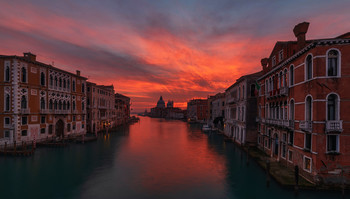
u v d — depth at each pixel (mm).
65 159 23688
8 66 27250
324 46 13805
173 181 16859
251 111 28844
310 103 14992
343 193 13070
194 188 15445
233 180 17047
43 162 22281
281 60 20031
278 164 19641
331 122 13492
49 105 33125
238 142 33438
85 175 18188
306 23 16391
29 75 29156
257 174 18500
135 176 18000
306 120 14875
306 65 15164
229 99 41094
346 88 13617
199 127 74062
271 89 22656
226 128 45750
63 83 36656
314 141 14102
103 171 19344
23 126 28031
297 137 16484
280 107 20094
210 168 20422
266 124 23656
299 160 16172
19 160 22984
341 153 13664
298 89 16328
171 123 100938
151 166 21078
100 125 54938
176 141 38344
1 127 27297
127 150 29281
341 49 13641
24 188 15250
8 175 18047
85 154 26422
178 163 22266
